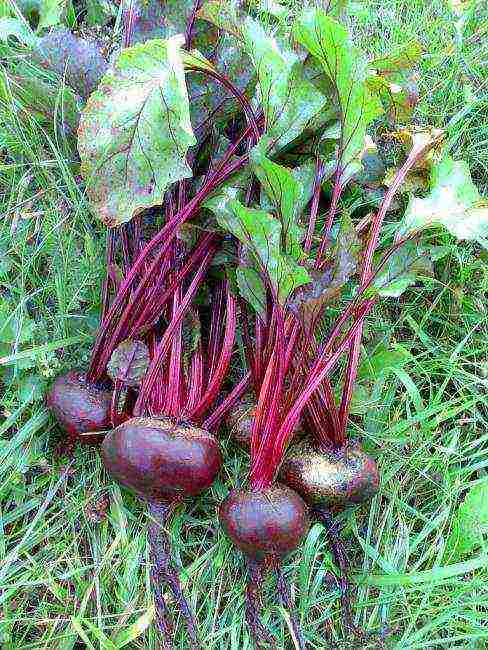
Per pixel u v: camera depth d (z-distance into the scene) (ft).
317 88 1.60
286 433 1.42
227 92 1.69
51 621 1.41
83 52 1.70
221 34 1.69
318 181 1.64
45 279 1.76
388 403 1.76
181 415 1.48
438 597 1.56
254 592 1.42
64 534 1.54
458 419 1.81
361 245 1.64
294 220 1.49
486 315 1.86
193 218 1.67
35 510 1.58
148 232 1.74
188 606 1.46
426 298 1.92
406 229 1.54
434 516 1.67
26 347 1.65
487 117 2.05
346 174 1.60
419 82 2.06
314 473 1.48
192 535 1.59
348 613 1.47
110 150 1.45
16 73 1.84
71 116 1.76
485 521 1.58
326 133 1.63
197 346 1.60
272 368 1.45
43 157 1.79
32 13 2.01
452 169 1.56
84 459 1.61
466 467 1.69
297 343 1.53
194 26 1.68
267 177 1.45
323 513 1.52
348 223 1.43
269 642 1.42
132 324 1.58
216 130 1.72
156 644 1.44
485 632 1.49
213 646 1.47
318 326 1.78
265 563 1.42
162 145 1.44
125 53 1.39
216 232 1.63
